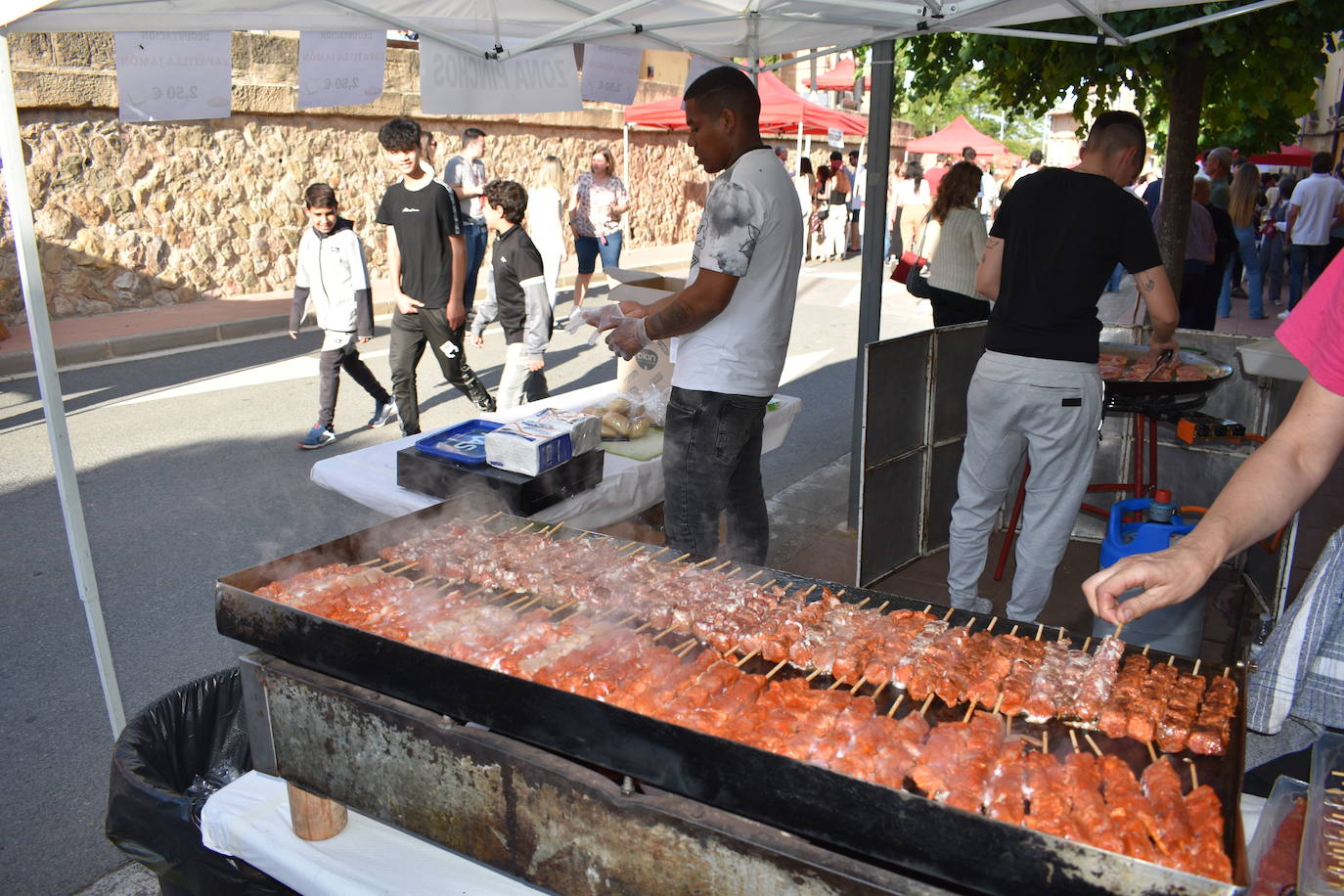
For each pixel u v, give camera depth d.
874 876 1.56
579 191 11.57
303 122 11.83
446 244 6.05
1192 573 1.65
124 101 2.66
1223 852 1.52
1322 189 11.69
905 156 26.56
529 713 1.83
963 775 1.75
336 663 2.07
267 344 10.02
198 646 4.09
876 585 4.70
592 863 1.83
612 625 2.36
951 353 4.79
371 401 7.96
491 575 2.63
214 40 2.82
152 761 2.59
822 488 6.17
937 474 4.95
